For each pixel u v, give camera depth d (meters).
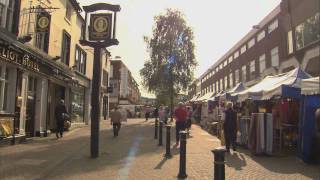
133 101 92.62
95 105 12.74
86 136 20.66
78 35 28.42
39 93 19.86
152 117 64.88
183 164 9.28
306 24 24.73
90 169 10.25
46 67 19.92
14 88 16.11
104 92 44.28
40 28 18.02
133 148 15.33
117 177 9.16
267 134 13.16
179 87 43.03
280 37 29.83
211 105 27.56
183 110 17.45
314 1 23.61
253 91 15.68
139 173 9.70
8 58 14.97
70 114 26.95
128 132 24.59
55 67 21.09
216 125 22.55
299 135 12.16
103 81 43.12
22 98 16.91
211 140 19.16
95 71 12.89
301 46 25.47
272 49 33.28
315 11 23.47
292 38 26.97
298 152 12.25
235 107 18.81
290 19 27.36
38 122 19.81
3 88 15.38
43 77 20.06
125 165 10.95
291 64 27.09
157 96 44.94
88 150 14.39
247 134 15.11
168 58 43.12
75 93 28.91
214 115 25.39
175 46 43.31
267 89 14.28
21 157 12.14
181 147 9.32
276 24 32.09
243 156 13.16
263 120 13.19
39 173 9.52
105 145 16.41
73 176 9.27
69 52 25.52
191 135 22.48
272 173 9.80
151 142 18.00
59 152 13.64
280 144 14.28
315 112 11.49
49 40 21.02
